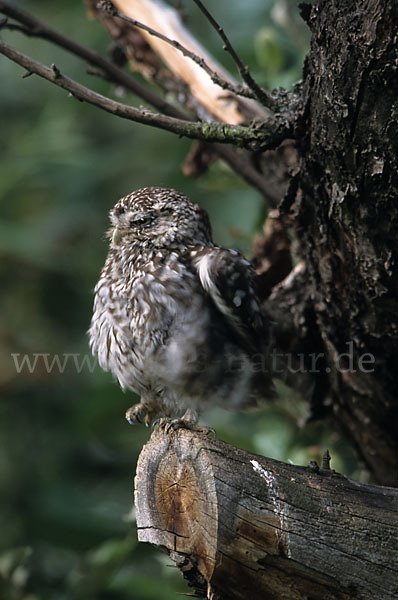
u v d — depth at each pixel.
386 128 5.90
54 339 12.23
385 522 5.55
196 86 8.95
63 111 13.07
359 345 7.41
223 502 5.35
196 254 7.62
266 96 6.76
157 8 9.25
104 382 11.00
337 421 8.54
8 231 11.98
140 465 5.93
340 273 7.08
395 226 6.34
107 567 9.14
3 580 9.88
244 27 11.76
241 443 9.36
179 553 5.61
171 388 7.56
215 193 11.89
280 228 8.34
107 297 7.80
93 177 12.41
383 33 5.61
